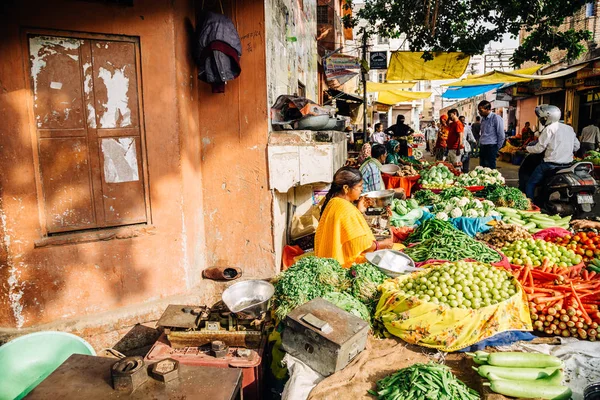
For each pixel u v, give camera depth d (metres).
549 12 9.90
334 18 14.91
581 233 4.38
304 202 5.68
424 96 22.09
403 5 10.88
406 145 14.00
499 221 5.12
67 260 3.53
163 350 2.98
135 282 3.79
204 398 1.97
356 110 18.73
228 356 2.88
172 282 3.96
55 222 3.52
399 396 2.29
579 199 6.66
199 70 3.97
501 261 3.75
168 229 3.89
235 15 4.19
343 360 2.59
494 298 3.02
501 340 2.90
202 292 4.08
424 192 6.96
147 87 3.68
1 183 3.28
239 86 4.29
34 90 3.35
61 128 3.46
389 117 50.47
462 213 5.66
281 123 4.54
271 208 4.41
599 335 2.96
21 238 3.38
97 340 3.60
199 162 4.38
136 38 3.62
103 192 3.65
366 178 5.75
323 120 4.72
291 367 2.70
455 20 10.76
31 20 3.25
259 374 2.90
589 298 3.24
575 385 2.53
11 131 3.28
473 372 2.67
